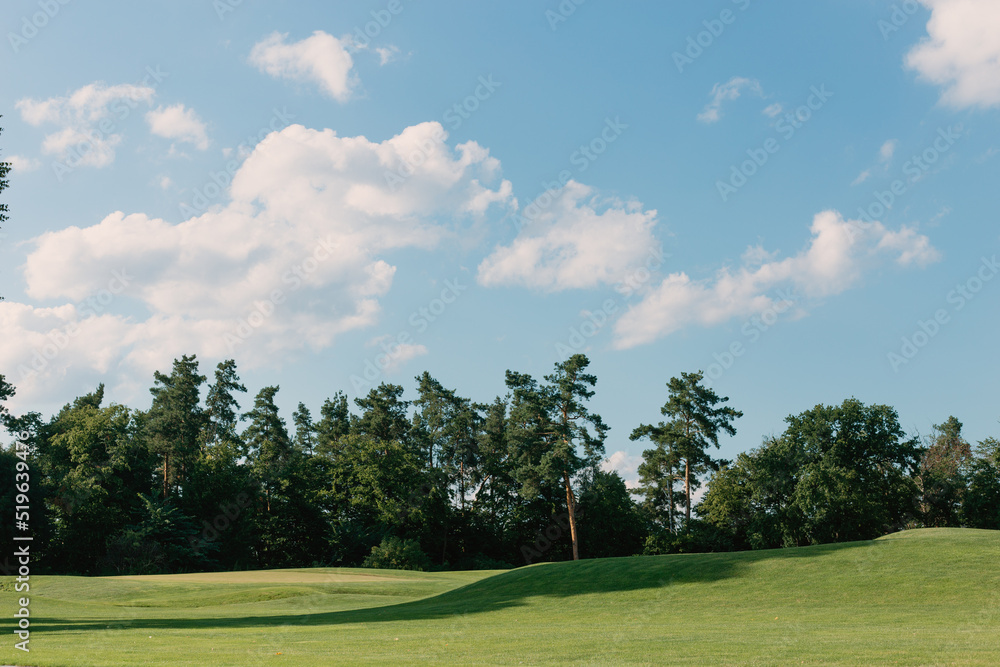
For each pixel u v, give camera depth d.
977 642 15.52
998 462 71.75
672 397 81.81
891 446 75.31
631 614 26.00
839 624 21.30
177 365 94.94
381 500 85.50
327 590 41.12
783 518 71.81
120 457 75.25
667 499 84.88
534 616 26.81
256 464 89.50
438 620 26.55
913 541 32.03
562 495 88.62
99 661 13.77
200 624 25.48
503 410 101.50
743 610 25.41
